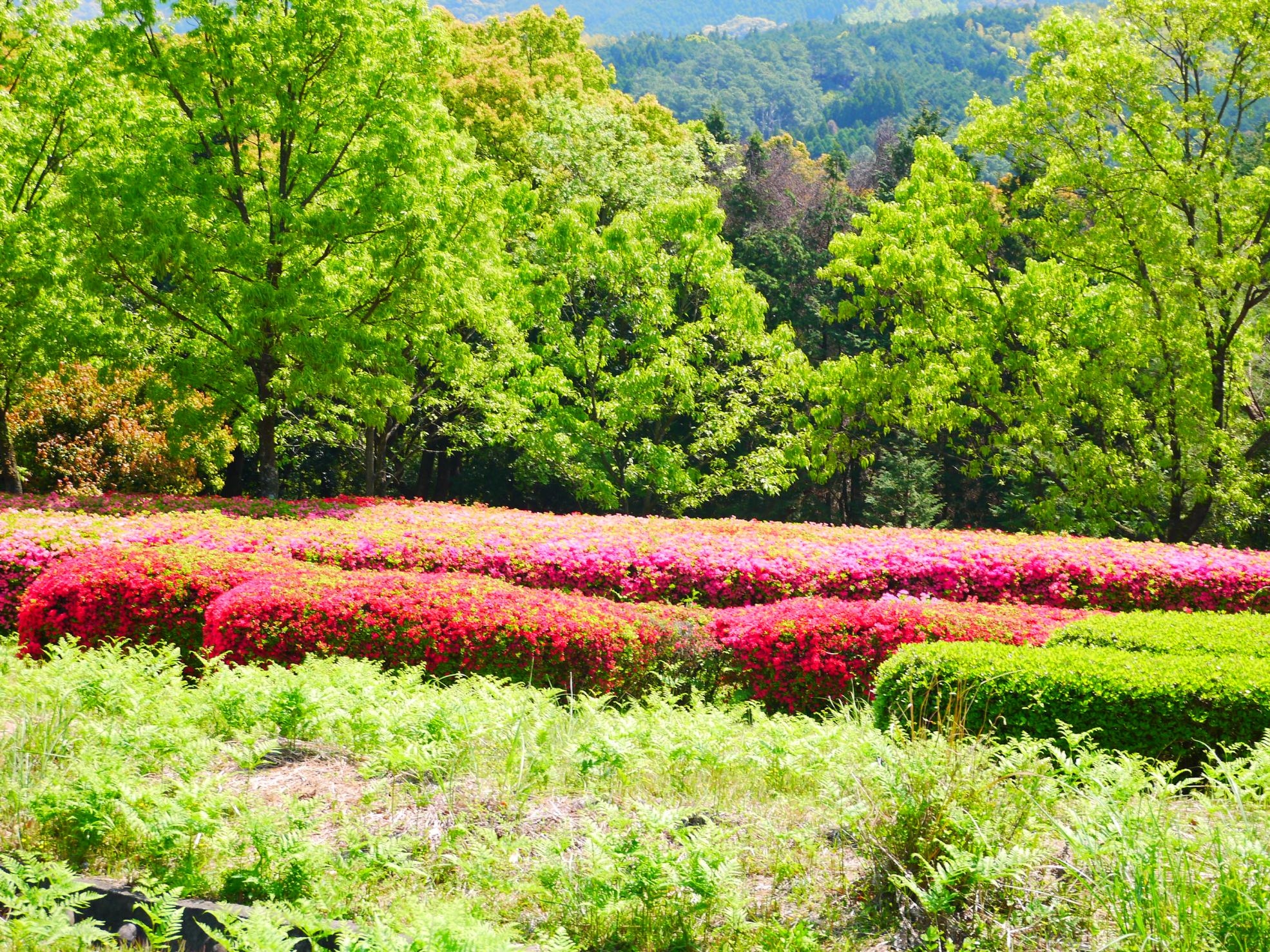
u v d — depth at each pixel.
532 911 3.75
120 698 5.59
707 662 8.13
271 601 7.82
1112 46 19.12
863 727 6.23
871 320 23.00
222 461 22.48
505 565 10.67
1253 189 18.20
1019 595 11.09
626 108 31.62
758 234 33.84
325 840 4.17
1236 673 6.12
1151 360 20.84
